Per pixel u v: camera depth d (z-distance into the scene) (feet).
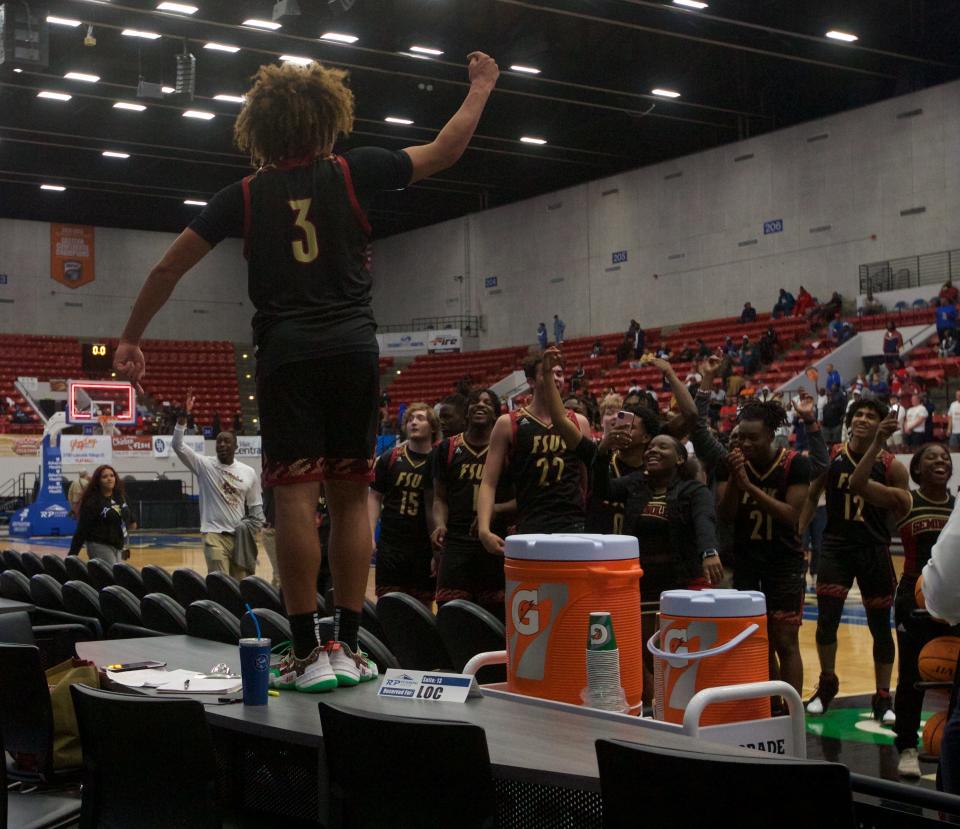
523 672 9.43
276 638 13.38
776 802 5.37
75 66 75.56
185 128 91.91
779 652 17.60
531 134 94.38
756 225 88.89
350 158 8.73
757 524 17.57
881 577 19.17
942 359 68.13
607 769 5.85
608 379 88.28
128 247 117.80
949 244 77.30
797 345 80.64
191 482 90.17
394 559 20.99
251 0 65.46
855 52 79.36
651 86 82.02
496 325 110.22
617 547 9.39
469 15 73.51
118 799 8.56
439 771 6.72
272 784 9.38
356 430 8.80
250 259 8.70
